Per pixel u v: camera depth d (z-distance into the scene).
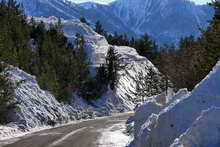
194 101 9.00
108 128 32.03
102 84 76.31
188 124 8.88
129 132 26.25
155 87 80.31
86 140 22.34
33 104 38.97
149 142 10.12
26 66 51.50
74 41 102.12
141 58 114.75
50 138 23.66
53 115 42.09
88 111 62.19
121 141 21.86
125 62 104.88
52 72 54.31
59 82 59.81
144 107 21.62
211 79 8.83
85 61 79.69
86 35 118.44
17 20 71.50
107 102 74.06
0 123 30.70
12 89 33.09
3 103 30.72
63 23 123.88
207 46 25.77
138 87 87.00
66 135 25.72
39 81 49.12
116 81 80.81
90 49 99.38
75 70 67.00
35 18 128.00
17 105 34.66
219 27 25.12
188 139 7.08
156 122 10.16
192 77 38.19
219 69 8.88
